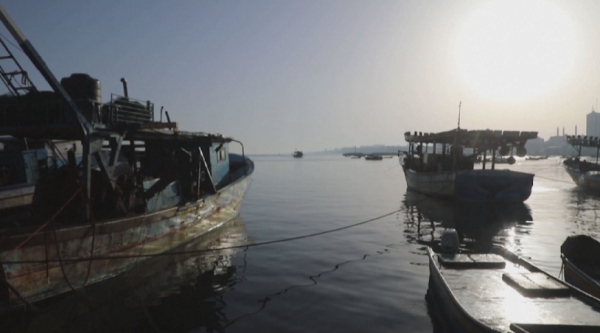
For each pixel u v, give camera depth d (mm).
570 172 46188
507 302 8461
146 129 13172
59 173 12531
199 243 17234
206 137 17844
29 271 9516
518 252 15805
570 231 20219
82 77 13258
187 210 16375
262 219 24609
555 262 14320
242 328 8922
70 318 9484
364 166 122375
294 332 8680
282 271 13352
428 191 35781
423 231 20406
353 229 21125
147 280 12227
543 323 7191
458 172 30812
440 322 9125
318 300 10641
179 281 12250
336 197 37781
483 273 10453
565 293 8852
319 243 17688
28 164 17297
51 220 10031
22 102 12898
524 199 30062
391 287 11664
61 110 12812
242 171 28109
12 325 9125
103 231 11422
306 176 73875
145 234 13516
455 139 32000
